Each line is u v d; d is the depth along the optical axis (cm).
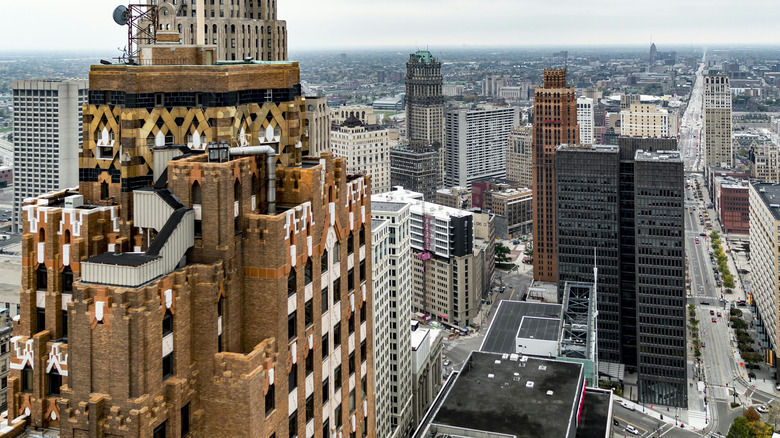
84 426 6488
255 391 6925
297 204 7956
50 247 7369
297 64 8956
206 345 6925
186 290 6788
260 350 7050
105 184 8100
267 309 7312
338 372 8844
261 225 7219
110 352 6394
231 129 8012
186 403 6825
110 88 7975
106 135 8075
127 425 6350
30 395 7275
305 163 9231
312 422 8144
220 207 7031
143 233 7500
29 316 7431
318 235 8056
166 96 7988
